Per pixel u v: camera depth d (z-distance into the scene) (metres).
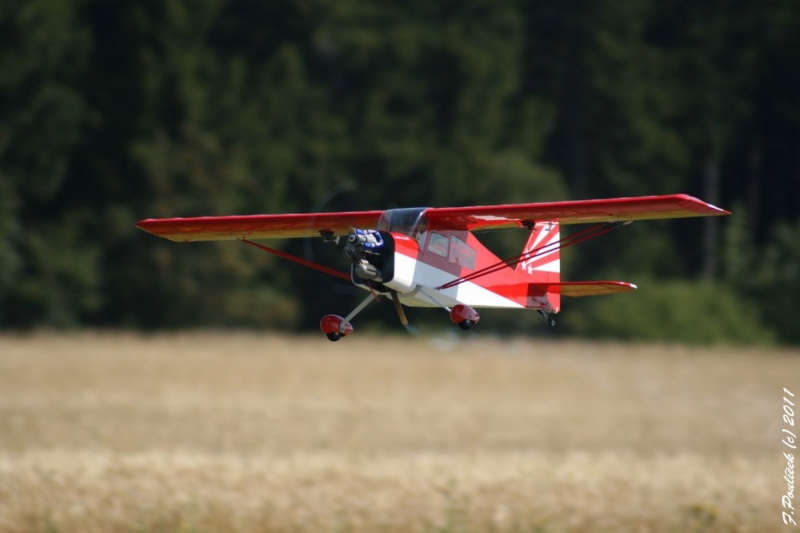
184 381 82.88
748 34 186.88
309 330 151.62
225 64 153.50
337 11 155.00
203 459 48.22
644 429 69.62
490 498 41.19
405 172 147.75
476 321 35.16
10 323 135.38
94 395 74.88
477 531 36.88
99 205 145.38
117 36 146.25
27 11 138.88
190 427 64.00
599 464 50.16
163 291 138.75
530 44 177.62
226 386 81.50
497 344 119.31
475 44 156.62
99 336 114.00
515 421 71.25
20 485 40.84
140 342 107.88
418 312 153.00
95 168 145.12
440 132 153.88
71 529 36.22
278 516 38.00
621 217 35.41
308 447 58.53
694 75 182.25
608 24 174.88
